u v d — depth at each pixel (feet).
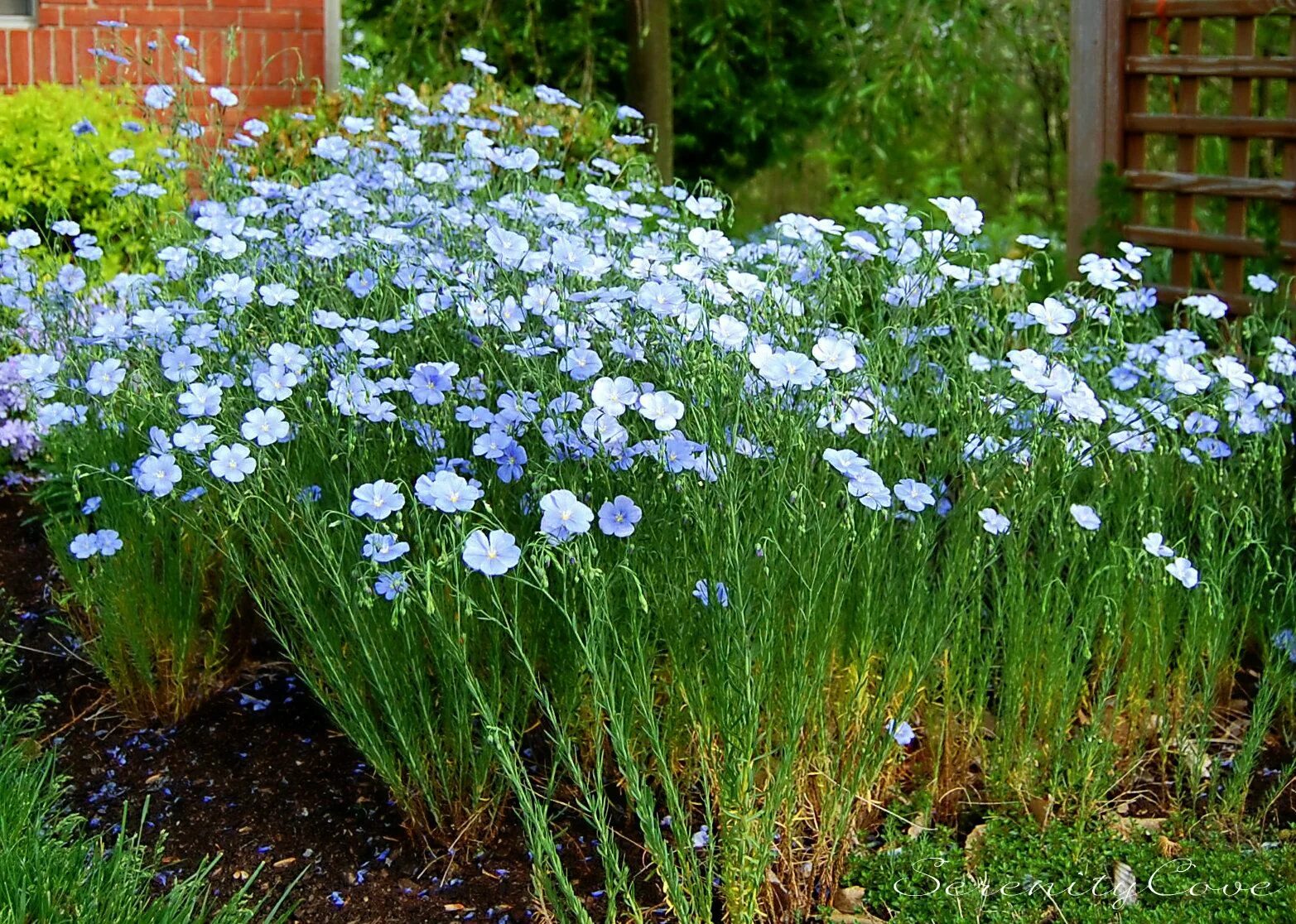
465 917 8.08
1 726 9.43
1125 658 10.14
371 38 28.84
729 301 8.70
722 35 27.14
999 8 29.07
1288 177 16.06
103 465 9.99
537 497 8.38
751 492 8.01
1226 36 24.77
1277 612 10.56
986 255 11.23
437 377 8.63
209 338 9.30
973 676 9.84
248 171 13.19
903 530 9.19
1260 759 9.81
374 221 11.02
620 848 8.61
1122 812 9.19
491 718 7.29
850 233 10.18
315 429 8.87
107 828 8.98
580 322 9.05
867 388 9.31
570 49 28.27
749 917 7.55
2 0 20.75
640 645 7.72
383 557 7.36
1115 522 10.53
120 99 19.39
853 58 25.85
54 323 11.53
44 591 12.16
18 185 16.02
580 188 15.20
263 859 8.66
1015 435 9.57
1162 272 18.38
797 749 7.94
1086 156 18.02
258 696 10.61
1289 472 11.74
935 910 7.91
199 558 10.02
